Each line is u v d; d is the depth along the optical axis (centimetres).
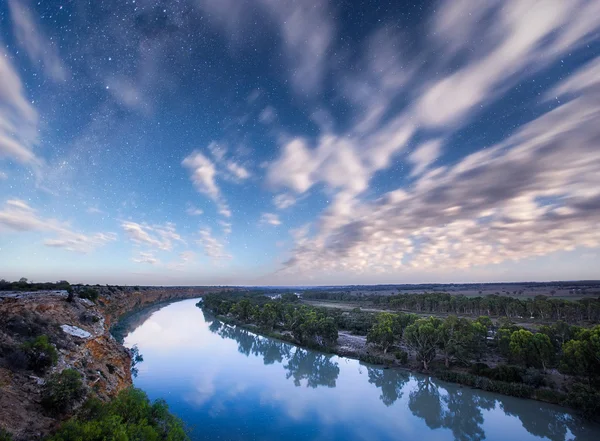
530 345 5800
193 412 4194
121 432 1681
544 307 12669
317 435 3769
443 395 5200
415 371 6197
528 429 4022
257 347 8600
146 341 8612
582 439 3741
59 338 3409
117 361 4294
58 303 4812
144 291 19850
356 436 3800
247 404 4559
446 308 16050
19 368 2341
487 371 5619
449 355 6556
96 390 2905
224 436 3597
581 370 4709
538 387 5016
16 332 3020
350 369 6612
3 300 3853
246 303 13125
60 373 2467
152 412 2302
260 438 3609
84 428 1639
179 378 5584
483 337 7588
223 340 9406
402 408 4691
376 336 7600
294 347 8650
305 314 10688
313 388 5428
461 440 3766
